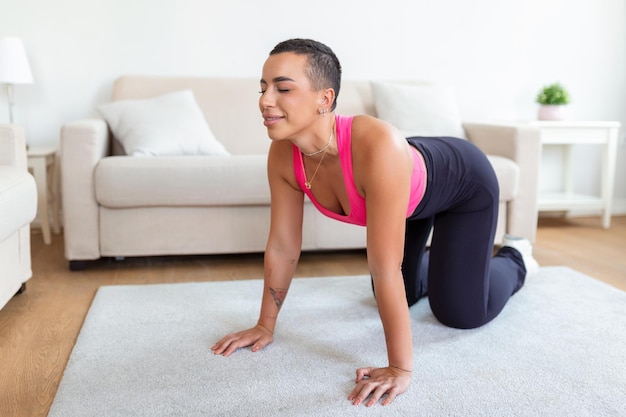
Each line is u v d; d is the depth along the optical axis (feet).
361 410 4.37
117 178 7.98
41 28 10.95
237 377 4.91
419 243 6.39
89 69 11.19
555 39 12.79
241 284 7.65
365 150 4.41
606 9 12.93
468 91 12.57
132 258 9.24
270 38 11.64
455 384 4.82
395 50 12.13
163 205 8.27
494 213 5.70
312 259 9.24
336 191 4.85
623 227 12.05
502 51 12.58
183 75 11.48
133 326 6.07
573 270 8.46
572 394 4.67
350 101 11.23
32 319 6.41
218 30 11.45
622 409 4.45
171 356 5.33
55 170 10.74
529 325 6.21
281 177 5.19
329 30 11.82
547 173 13.12
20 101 11.09
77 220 8.19
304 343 5.66
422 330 6.04
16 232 6.75
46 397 4.62
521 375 5.01
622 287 7.85
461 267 5.74
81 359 5.23
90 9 11.04
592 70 13.08
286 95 4.19
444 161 5.27
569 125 11.37
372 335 5.89
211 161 8.25
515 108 12.84
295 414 4.32
